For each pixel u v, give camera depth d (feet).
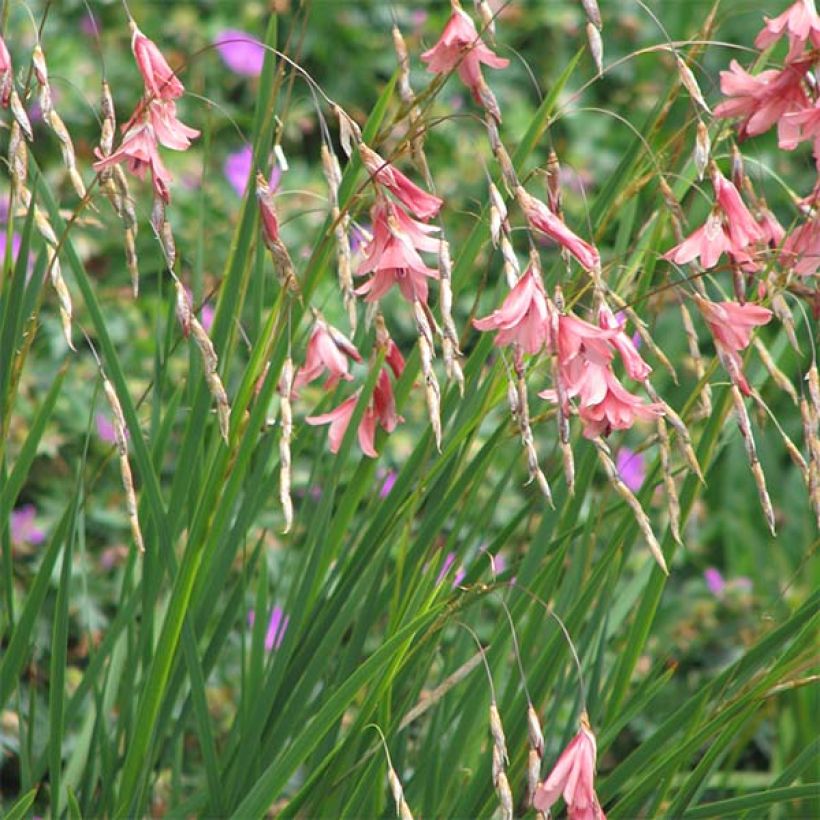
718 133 5.29
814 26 5.06
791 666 5.15
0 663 5.33
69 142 4.99
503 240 4.91
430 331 4.97
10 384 5.21
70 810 5.27
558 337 4.91
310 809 5.32
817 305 5.18
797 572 5.30
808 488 5.10
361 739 5.34
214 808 5.30
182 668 5.34
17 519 7.31
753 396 5.11
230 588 7.13
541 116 5.23
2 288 5.23
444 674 5.57
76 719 6.55
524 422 4.91
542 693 5.31
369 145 5.17
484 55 5.09
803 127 5.07
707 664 7.52
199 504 5.15
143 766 5.31
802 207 5.20
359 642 5.36
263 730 5.33
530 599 5.33
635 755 5.26
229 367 5.30
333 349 5.18
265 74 5.32
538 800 4.99
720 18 5.39
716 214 5.10
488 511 5.40
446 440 5.33
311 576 5.28
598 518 5.44
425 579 5.29
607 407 4.99
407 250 4.98
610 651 6.50
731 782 6.60
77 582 7.16
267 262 7.41
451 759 5.37
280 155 5.10
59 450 7.70
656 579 5.32
